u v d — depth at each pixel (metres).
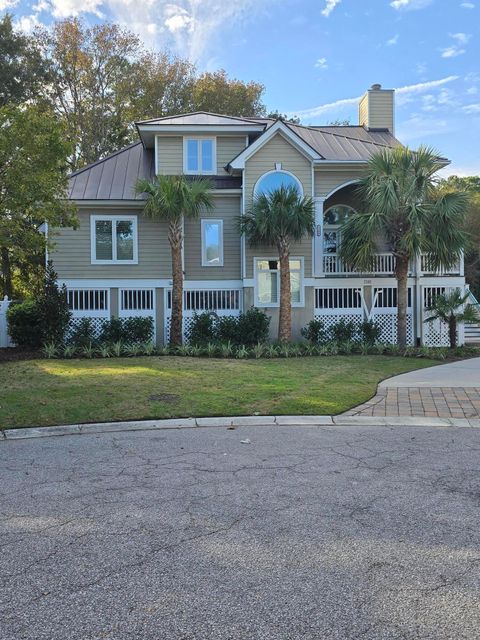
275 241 16.42
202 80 32.00
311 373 11.55
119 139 30.80
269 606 2.93
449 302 15.96
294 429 7.32
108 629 2.73
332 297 18.17
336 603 2.95
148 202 15.82
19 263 21.70
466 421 7.75
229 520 4.13
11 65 27.03
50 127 12.38
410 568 3.34
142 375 11.13
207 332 16.78
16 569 3.38
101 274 18.03
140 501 4.57
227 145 18.84
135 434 7.15
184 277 18.16
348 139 20.14
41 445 6.64
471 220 31.28
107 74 30.98
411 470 5.40
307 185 17.62
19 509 4.43
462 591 3.06
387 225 15.70
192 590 3.10
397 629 2.71
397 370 12.20
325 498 4.59
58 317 16.02
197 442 6.65
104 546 3.70
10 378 10.82
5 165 12.25
